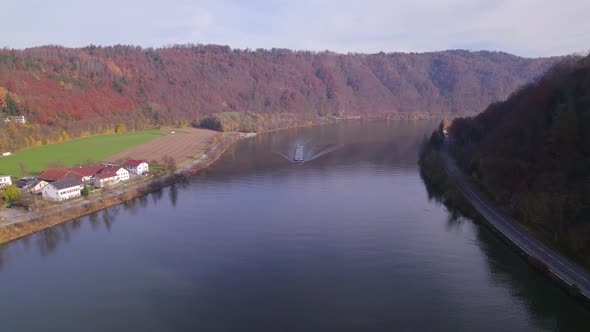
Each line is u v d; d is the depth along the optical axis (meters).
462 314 45.94
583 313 44.78
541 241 60.06
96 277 56.22
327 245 65.62
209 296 50.62
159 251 64.44
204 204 89.12
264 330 43.53
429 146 133.62
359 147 165.12
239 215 81.12
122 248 65.88
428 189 99.00
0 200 80.69
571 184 58.00
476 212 76.12
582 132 61.94
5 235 69.12
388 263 58.78
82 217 80.94
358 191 97.88
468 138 121.31
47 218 75.81
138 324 44.97
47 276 56.72
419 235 69.12
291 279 54.53
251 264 59.25
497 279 53.38
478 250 62.38
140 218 80.38
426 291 50.94
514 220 69.75
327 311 46.84
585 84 70.94
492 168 81.06
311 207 85.69
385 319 45.16
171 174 112.81
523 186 69.38
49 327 44.84
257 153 155.50
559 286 48.69
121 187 98.25
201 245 66.44
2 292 52.59
